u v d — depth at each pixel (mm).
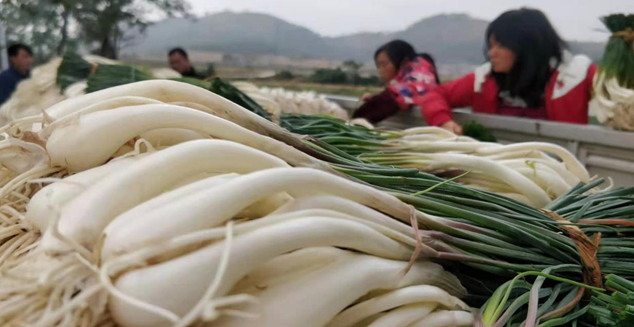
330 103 2957
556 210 1134
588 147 2074
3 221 751
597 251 967
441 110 2701
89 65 2197
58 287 515
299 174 655
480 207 931
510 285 762
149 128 734
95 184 634
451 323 729
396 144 1388
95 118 723
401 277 700
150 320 505
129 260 521
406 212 777
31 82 2260
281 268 629
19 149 773
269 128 850
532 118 2646
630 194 1168
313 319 602
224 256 512
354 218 691
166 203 590
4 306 513
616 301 771
